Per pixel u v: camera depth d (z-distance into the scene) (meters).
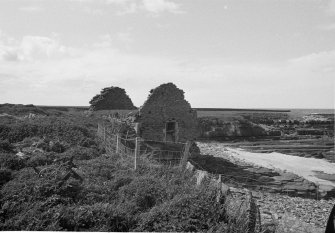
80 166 18.83
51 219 12.05
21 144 23.58
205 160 38.91
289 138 81.25
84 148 23.80
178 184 16.52
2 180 15.74
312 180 38.28
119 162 20.25
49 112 44.78
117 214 12.60
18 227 11.72
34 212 12.42
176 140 38.16
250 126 82.50
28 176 16.02
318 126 102.56
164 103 37.50
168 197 14.55
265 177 34.91
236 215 12.90
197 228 11.96
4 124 27.77
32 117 34.91
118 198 14.62
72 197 14.20
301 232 19.20
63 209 12.70
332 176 41.09
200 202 13.34
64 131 27.73
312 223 21.72
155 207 13.34
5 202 13.22
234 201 13.88
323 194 31.22
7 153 19.89
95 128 33.56
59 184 14.64
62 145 23.91
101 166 18.95
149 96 36.84
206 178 16.11
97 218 12.39
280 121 105.44
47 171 16.42
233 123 81.56
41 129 27.55
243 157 51.16
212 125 79.62
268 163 47.44
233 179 33.72
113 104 54.16
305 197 30.64
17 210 12.80
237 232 11.91
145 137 36.28
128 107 55.56
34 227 11.59
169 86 37.88
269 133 83.44
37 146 22.84
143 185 15.51
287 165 47.50
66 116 41.19
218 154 49.88
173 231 11.77
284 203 26.42
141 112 36.28
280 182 33.06
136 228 12.05
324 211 25.45
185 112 38.84
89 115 43.69
